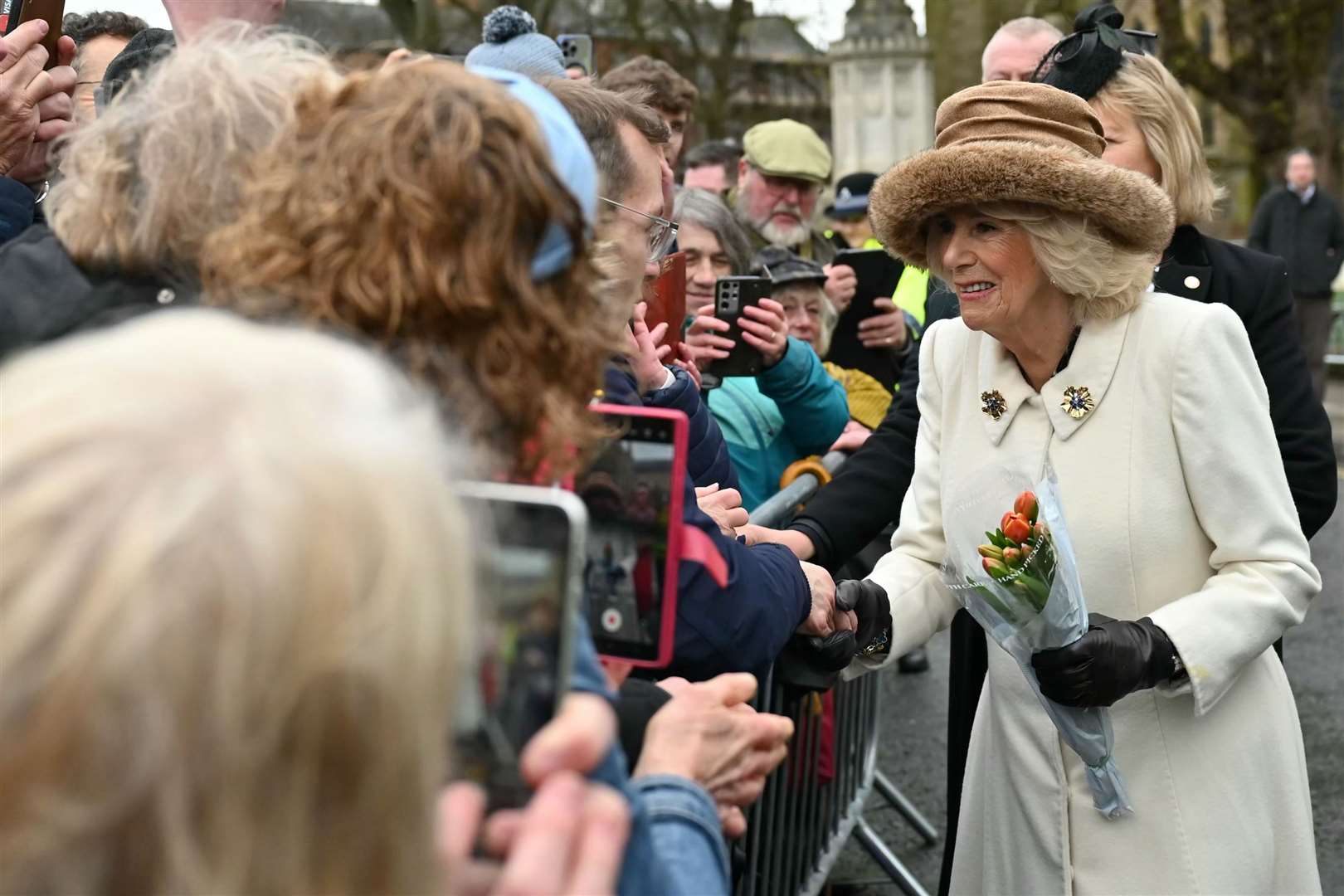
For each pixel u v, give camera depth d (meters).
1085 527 2.35
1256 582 2.29
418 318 1.22
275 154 1.32
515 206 1.24
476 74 1.40
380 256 1.21
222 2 2.23
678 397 2.55
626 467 1.56
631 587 1.55
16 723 0.76
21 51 2.68
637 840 1.16
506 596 1.02
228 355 0.86
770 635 1.89
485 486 1.04
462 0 17.64
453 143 1.23
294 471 0.81
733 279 3.58
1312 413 2.74
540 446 1.26
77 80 3.00
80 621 0.75
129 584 0.76
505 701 1.02
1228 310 2.36
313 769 0.81
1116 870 2.38
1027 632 2.21
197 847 0.78
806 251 5.29
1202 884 2.34
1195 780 2.36
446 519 0.86
